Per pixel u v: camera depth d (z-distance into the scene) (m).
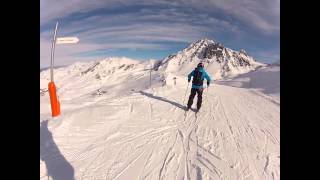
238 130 8.95
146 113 10.84
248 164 6.13
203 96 16.69
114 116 9.95
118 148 6.95
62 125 8.15
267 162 6.25
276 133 8.70
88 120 9.12
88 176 5.43
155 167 5.91
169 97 15.09
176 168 5.86
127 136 7.93
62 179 5.23
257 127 9.45
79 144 7.15
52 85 6.97
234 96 18.41
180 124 9.45
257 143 7.63
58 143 7.03
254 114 11.86
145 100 13.76
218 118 10.60
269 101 16.48
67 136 7.58
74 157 6.32
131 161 6.18
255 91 25.69
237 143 7.58
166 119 10.05
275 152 6.91
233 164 6.12
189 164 6.07
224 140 7.80
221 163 6.16
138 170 5.75
